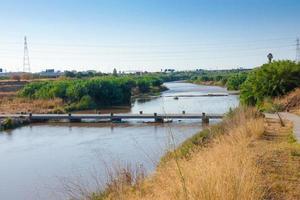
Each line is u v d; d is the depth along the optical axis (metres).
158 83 132.12
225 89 123.19
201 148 16.36
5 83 111.50
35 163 29.58
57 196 16.42
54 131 46.88
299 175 11.77
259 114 31.66
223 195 7.59
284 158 14.16
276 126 26.02
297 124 26.69
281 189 10.32
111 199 10.62
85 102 76.62
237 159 10.40
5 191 22.62
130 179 11.89
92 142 37.47
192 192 7.88
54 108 71.19
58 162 29.23
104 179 16.62
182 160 12.10
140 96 103.62
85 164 27.31
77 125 52.06
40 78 139.75
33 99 80.88
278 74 44.09
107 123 53.09
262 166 12.46
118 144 35.03
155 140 35.44
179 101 82.25
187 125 45.94
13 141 40.31
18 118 55.25
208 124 46.62
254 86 45.28
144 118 53.47
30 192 21.75
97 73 171.75
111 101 83.69
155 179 11.73
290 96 41.16
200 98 87.00
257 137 19.92
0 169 28.23
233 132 19.36
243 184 8.10
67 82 87.00
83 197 11.32
